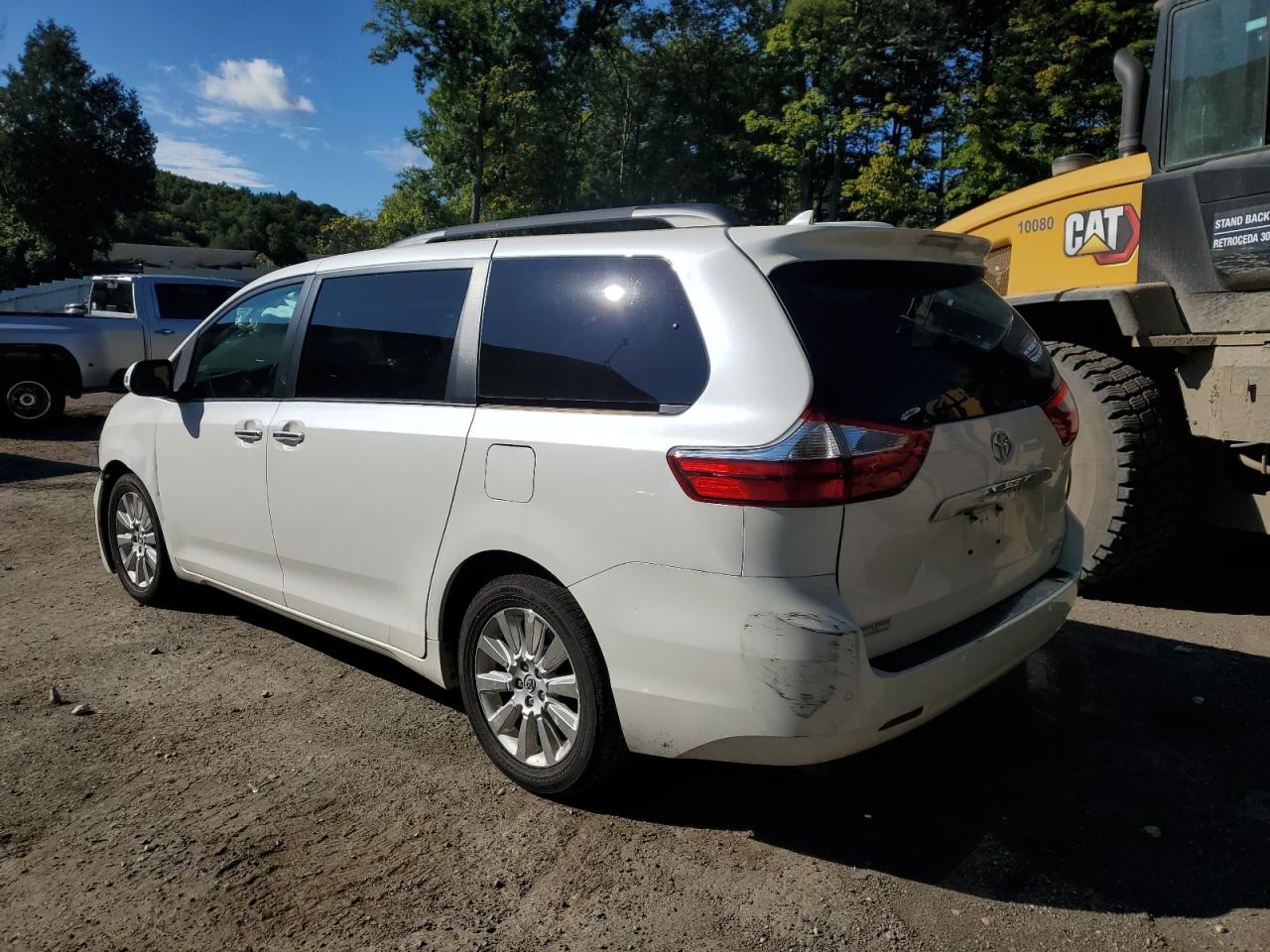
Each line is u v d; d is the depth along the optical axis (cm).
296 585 392
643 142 3991
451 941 239
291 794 311
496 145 3166
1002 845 277
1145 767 322
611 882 262
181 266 7706
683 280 275
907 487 255
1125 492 445
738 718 249
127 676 412
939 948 233
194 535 447
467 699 324
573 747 290
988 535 290
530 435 290
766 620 241
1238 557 566
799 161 2894
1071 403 340
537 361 302
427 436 322
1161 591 506
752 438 245
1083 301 475
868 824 290
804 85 3388
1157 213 455
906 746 340
